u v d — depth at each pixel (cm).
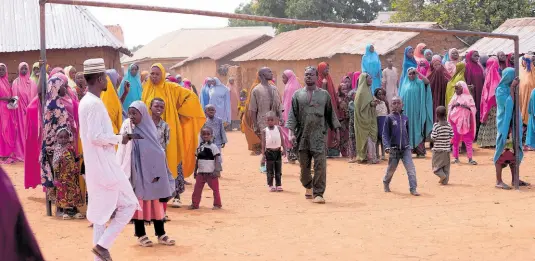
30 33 2311
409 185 1271
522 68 1870
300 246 862
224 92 2573
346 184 1367
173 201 1130
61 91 1037
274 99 1516
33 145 1156
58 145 1034
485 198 1189
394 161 1258
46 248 867
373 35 2784
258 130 1516
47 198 1073
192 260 801
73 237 927
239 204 1162
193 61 4438
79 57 2306
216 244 876
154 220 869
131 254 829
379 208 1111
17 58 2306
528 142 1738
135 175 849
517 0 3475
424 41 2642
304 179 1191
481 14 3534
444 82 1766
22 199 1223
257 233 938
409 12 4019
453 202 1154
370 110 1648
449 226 964
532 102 1711
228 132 2880
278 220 1023
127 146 850
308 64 3000
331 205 1143
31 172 1165
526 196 1206
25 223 439
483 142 1809
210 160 1110
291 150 1641
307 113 1158
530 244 855
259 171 1570
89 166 732
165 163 872
